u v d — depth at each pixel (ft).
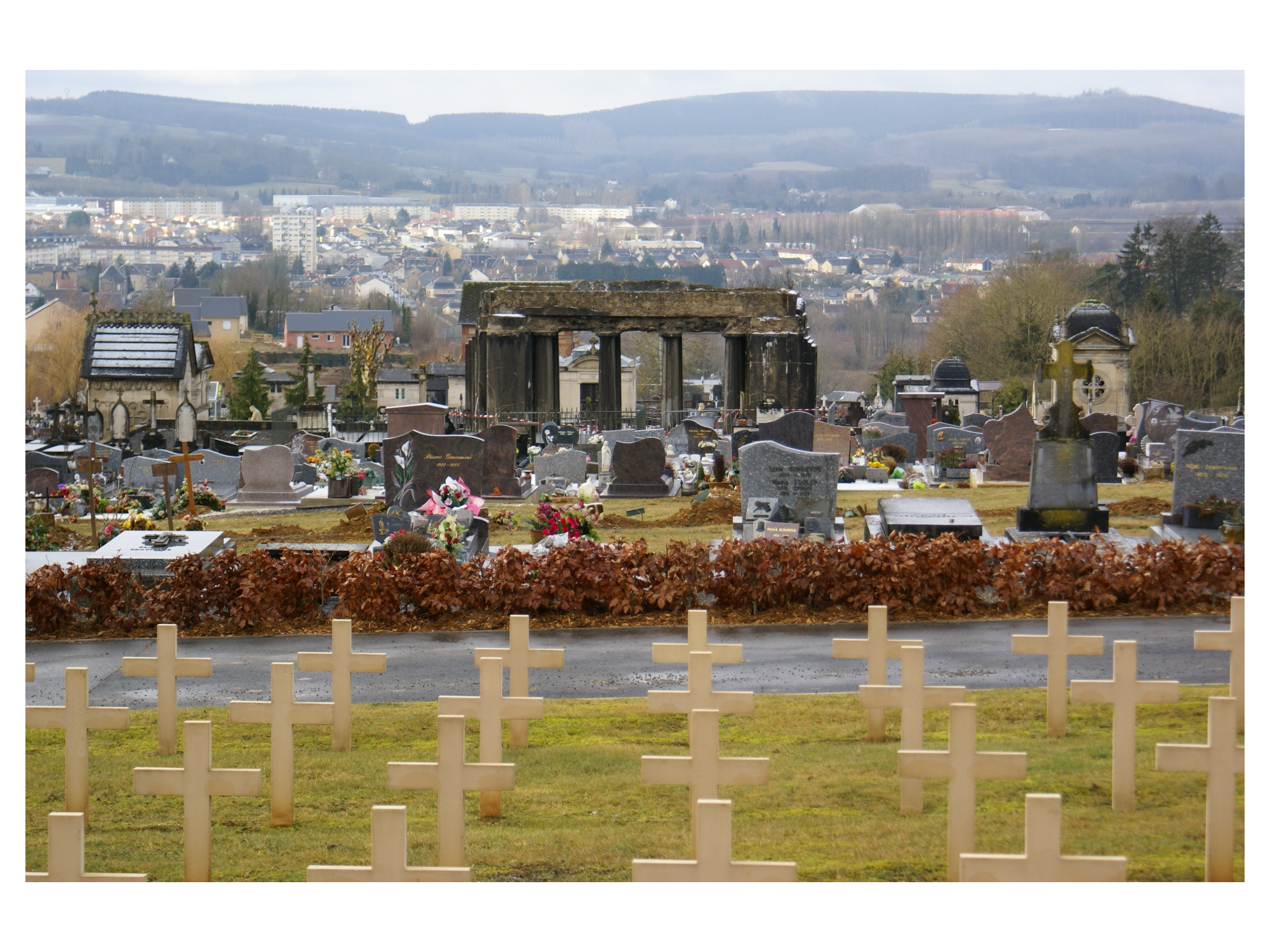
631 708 43.88
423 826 32.73
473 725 41.78
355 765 38.09
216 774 28.19
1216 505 70.59
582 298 177.06
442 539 63.36
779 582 57.36
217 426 182.70
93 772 37.96
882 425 156.87
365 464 117.80
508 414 171.94
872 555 57.06
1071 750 36.76
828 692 45.34
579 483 107.14
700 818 22.22
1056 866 22.43
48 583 57.06
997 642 51.44
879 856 29.68
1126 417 190.29
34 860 31.35
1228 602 55.62
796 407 177.06
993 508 88.17
